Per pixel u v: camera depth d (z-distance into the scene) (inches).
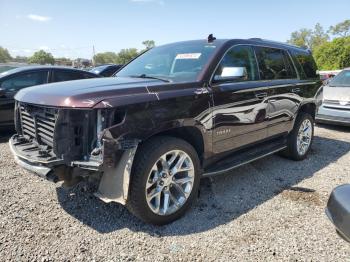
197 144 142.2
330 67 1631.4
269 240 118.8
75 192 152.9
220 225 128.6
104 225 125.9
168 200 128.3
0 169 182.4
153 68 166.1
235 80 156.0
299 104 207.0
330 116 316.2
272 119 182.5
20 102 134.8
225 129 149.7
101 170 107.1
